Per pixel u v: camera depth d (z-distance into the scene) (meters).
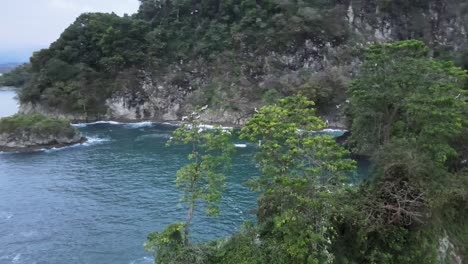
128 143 84.19
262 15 121.19
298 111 26.77
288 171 28.00
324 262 24.77
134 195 51.47
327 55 117.69
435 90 35.09
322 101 101.75
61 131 83.69
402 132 39.44
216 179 29.36
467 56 99.44
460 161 39.06
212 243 30.14
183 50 124.19
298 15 119.25
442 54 109.50
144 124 110.50
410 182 28.20
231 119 107.88
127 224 43.00
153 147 79.69
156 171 62.25
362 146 49.56
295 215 24.45
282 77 111.06
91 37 123.25
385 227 27.64
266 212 29.83
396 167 28.91
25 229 42.44
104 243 39.19
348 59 116.38
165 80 120.69
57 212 46.69
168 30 127.31
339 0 128.12
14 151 77.88
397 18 125.69
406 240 27.98
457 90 35.81
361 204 28.42
